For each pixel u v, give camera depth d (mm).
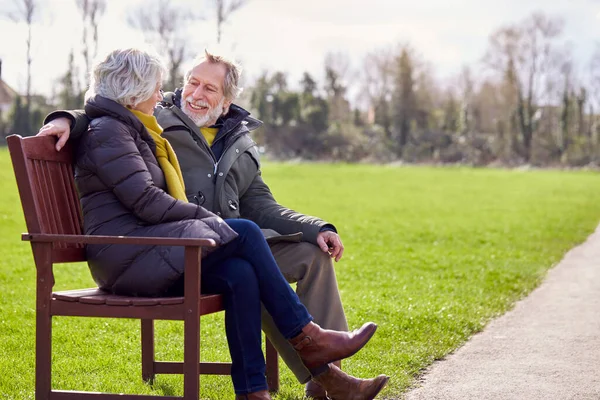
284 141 79625
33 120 66812
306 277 4629
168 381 5160
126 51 4227
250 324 3990
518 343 6742
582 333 7199
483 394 5062
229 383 5246
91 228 4055
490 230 19531
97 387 5016
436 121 90000
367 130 85250
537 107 83938
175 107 4891
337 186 38906
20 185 3865
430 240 17172
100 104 4117
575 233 18953
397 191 36219
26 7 59125
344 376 4352
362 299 8984
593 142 79375
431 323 7516
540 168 75188
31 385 5086
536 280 11000
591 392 5129
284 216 4898
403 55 87625
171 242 3684
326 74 87562
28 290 9594
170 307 3744
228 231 3922
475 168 73562
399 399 4914
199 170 4828
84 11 61219
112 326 7195
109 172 3980
